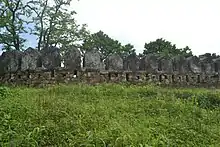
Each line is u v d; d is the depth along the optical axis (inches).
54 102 370.6
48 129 277.1
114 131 277.4
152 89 509.4
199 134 313.6
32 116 312.3
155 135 290.5
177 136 296.7
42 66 586.6
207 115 389.4
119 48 1375.5
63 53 631.8
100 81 594.6
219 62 706.2
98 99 428.8
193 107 412.5
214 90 599.8
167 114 379.6
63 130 280.2
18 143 247.3
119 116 344.5
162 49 1396.4
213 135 318.0
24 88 530.6
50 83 577.9
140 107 399.9
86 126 294.7
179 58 673.0
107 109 368.2
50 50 597.3
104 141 259.0
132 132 282.0
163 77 645.3
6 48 876.6
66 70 581.9
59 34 991.0
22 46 896.3
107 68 607.8
